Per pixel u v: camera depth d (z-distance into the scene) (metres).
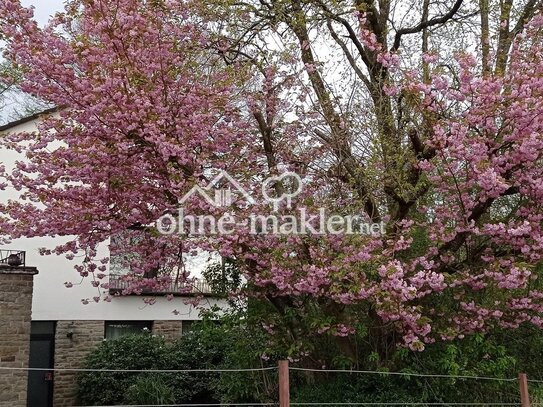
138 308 14.95
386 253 6.65
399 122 7.70
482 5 8.33
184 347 13.84
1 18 6.79
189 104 7.22
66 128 7.27
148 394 12.10
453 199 7.32
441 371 7.54
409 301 7.14
